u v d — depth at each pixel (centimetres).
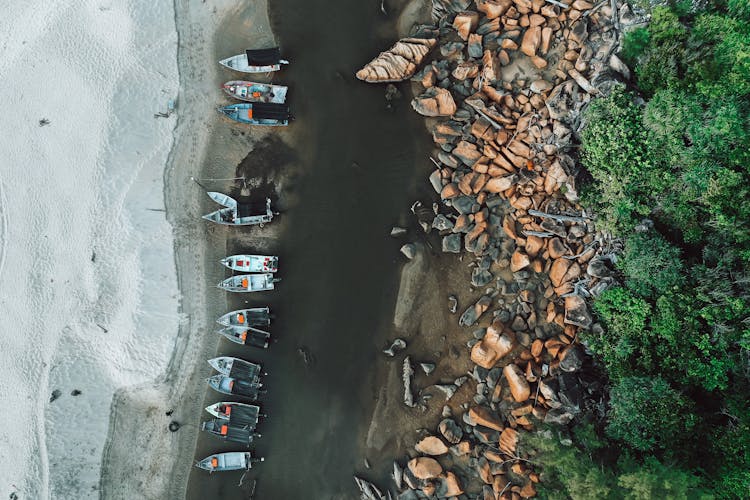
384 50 3506
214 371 3428
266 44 3478
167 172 3403
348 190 3503
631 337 2988
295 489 3462
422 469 3331
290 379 3478
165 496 3394
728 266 2800
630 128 2917
